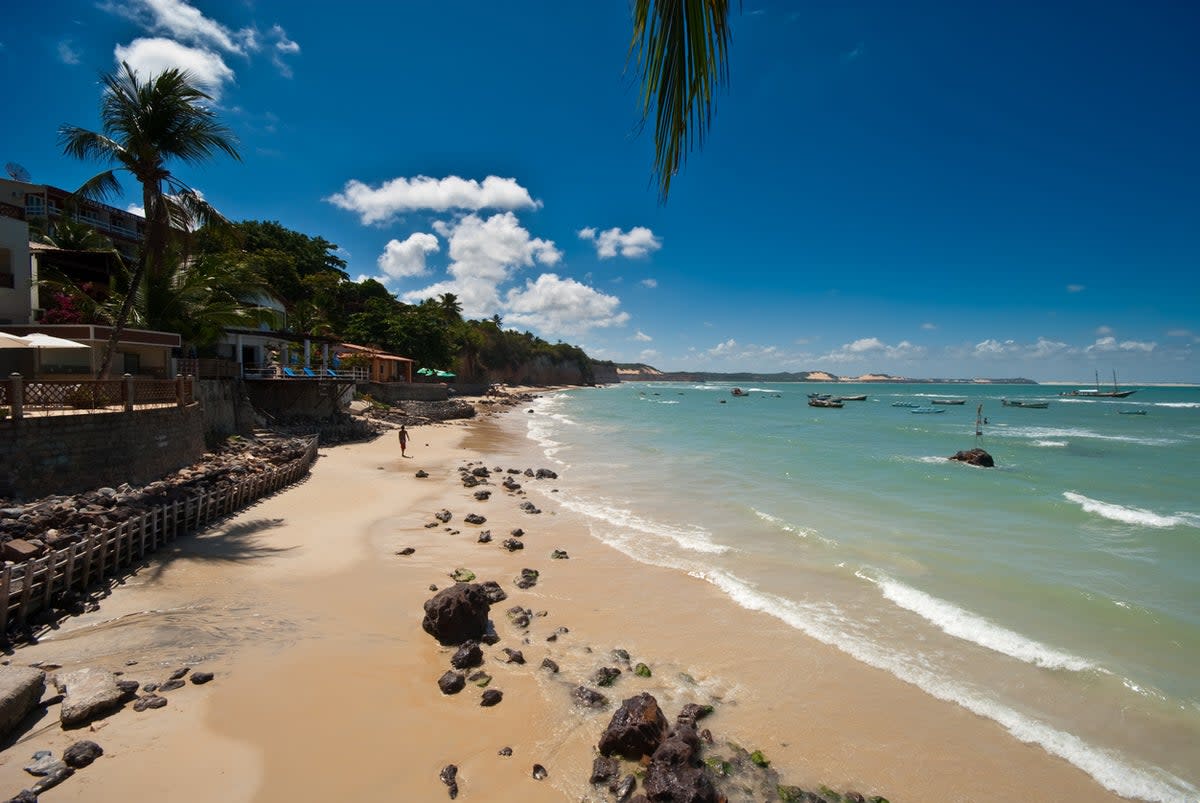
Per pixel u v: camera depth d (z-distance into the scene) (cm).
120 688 780
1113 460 3219
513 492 2267
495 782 680
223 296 3148
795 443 3931
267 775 667
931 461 3098
